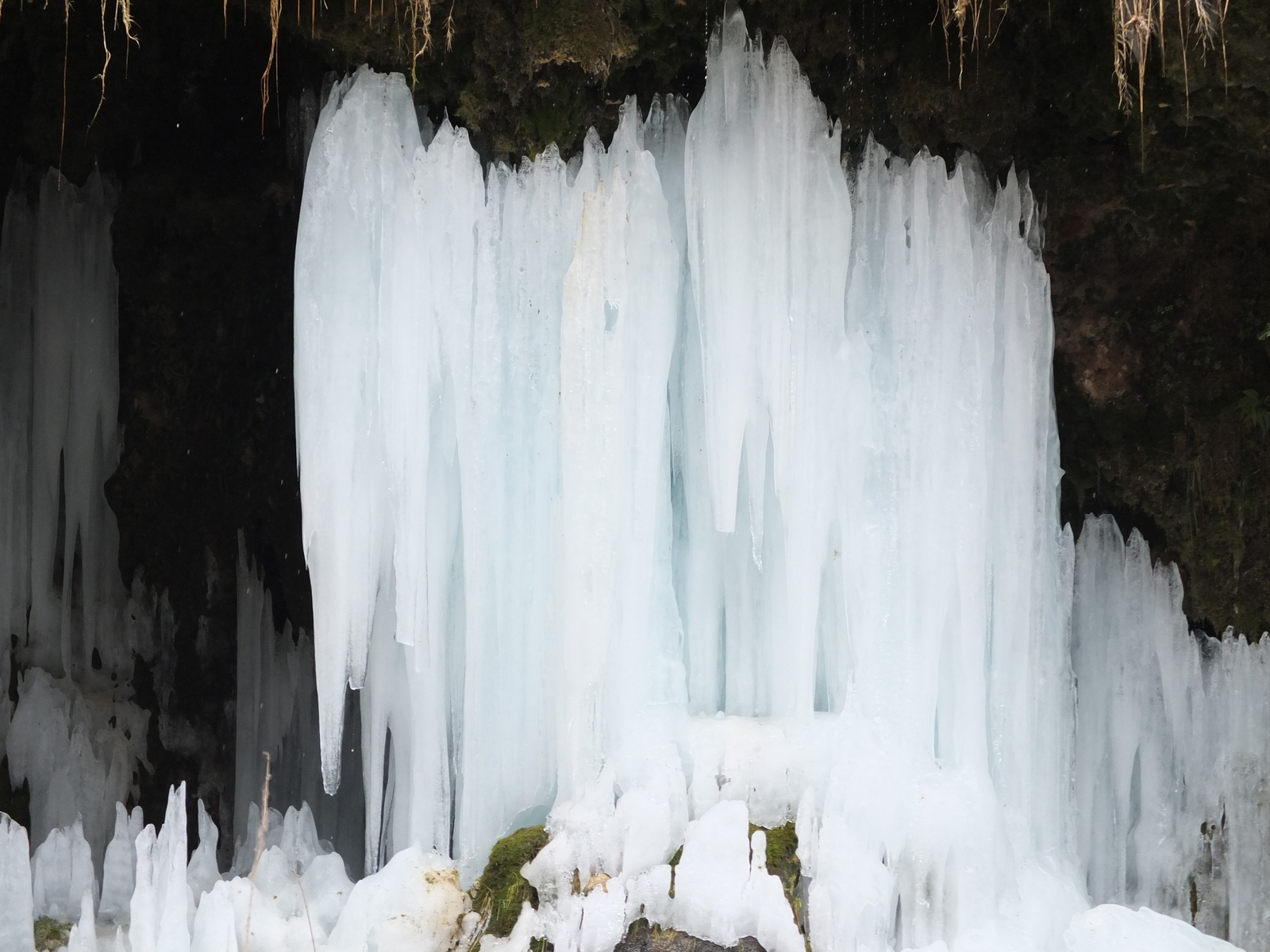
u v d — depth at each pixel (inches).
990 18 202.2
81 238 280.5
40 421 283.6
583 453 196.2
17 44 258.2
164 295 280.1
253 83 257.4
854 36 206.1
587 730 197.6
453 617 209.0
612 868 189.0
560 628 200.5
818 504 206.7
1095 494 253.9
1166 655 245.4
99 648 293.9
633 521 200.5
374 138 195.8
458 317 197.9
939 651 209.6
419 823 204.8
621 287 196.4
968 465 210.1
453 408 201.5
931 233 211.5
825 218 203.5
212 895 186.9
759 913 182.2
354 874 277.7
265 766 287.3
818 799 199.5
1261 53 191.3
